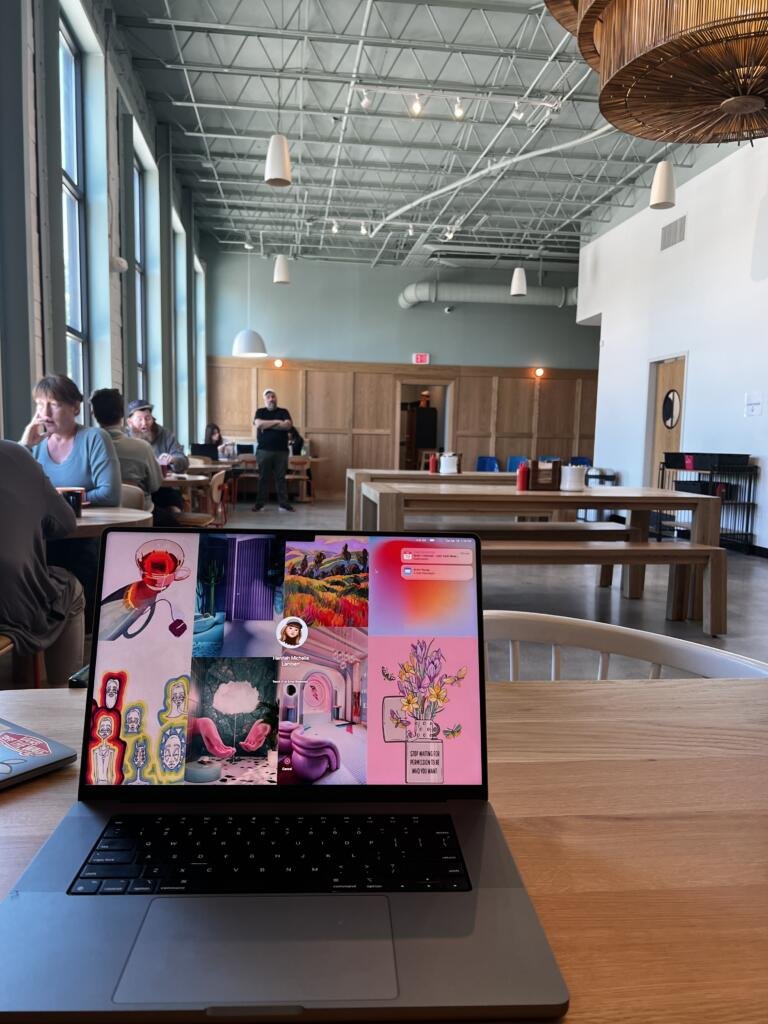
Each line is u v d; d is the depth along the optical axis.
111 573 0.70
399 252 13.27
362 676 0.69
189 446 10.83
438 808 0.64
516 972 0.44
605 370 11.11
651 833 0.63
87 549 3.06
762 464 7.28
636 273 10.09
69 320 5.70
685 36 1.71
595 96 7.35
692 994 0.44
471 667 0.71
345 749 0.66
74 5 5.01
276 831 0.59
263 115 8.50
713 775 0.74
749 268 7.51
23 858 0.56
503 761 0.77
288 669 0.68
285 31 6.18
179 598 0.70
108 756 0.65
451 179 10.42
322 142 8.39
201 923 0.48
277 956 0.45
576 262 14.11
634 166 9.55
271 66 7.31
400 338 13.88
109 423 4.35
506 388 14.22
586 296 11.87
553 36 6.52
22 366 3.90
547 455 14.41
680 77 1.99
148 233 8.50
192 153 9.77
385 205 11.70
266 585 0.71
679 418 9.05
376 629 0.71
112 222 6.19
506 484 5.96
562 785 0.71
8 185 3.80
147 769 0.64
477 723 0.69
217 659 0.68
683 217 8.81
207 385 13.41
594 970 0.46
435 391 16.77
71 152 5.67
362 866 0.54
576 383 14.37
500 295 13.08
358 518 5.78
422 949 0.46
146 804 0.63
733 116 2.26
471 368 14.07
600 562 3.89
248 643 0.69
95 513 2.86
